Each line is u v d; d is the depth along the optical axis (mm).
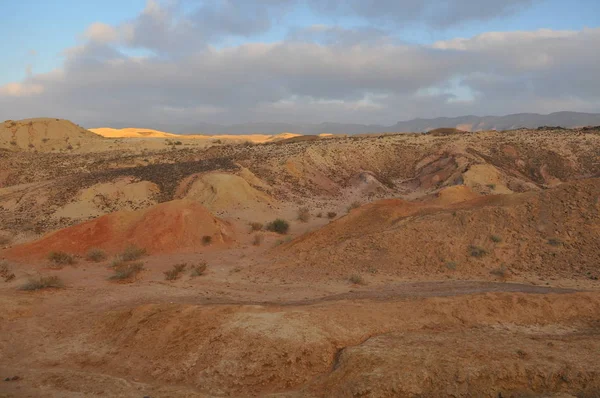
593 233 18672
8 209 37062
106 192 39531
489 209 21250
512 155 58875
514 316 12461
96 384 9656
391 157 60438
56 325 13180
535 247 18766
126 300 15742
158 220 26297
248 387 9602
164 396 9102
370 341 10773
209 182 41156
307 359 10172
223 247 25844
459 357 9609
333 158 56969
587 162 55875
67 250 24016
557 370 9148
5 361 11250
